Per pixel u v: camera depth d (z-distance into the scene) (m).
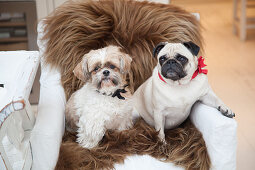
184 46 1.47
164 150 1.51
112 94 1.55
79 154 1.47
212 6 6.75
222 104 1.53
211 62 3.95
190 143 1.51
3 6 2.68
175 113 1.60
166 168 1.50
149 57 1.76
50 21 1.81
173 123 1.67
